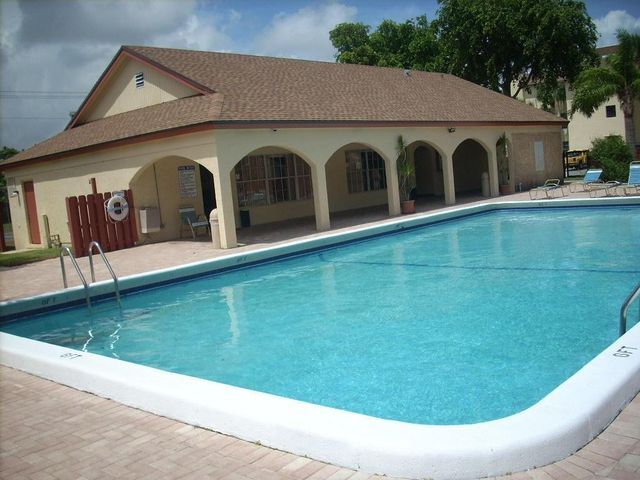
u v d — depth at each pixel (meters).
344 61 43.84
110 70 19.56
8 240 28.16
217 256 13.20
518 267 10.83
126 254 15.15
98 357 5.78
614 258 10.90
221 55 20.75
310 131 16.48
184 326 8.71
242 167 19.62
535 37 34.09
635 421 3.72
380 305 8.93
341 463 3.55
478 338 6.95
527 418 3.51
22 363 6.15
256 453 3.81
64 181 19.19
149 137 15.25
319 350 7.04
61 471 3.80
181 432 4.26
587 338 6.63
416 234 16.39
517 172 24.98
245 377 6.33
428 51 42.72
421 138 20.22
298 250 13.90
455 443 3.31
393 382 5.80
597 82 30.41
